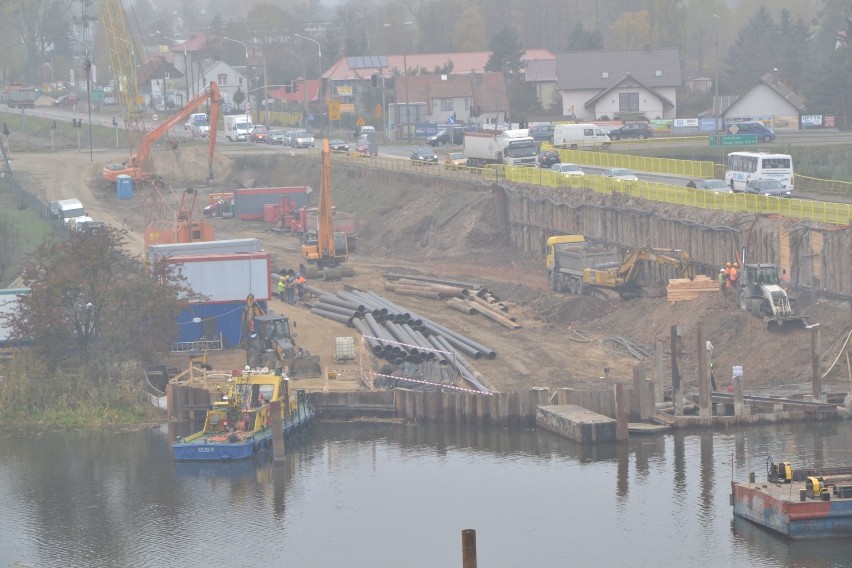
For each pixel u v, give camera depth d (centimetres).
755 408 7788
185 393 8150
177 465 7325
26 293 9075
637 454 7238
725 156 15250
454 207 13638
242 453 7325
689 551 5912
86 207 15975
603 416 7612
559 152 15212
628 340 9344
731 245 9894
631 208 11112
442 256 13038
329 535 6241
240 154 18638
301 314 10256
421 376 8494
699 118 19612
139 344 8644
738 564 5753
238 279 9356
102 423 8119
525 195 12600
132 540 6228
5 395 8281
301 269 12038
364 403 8125
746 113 19375
